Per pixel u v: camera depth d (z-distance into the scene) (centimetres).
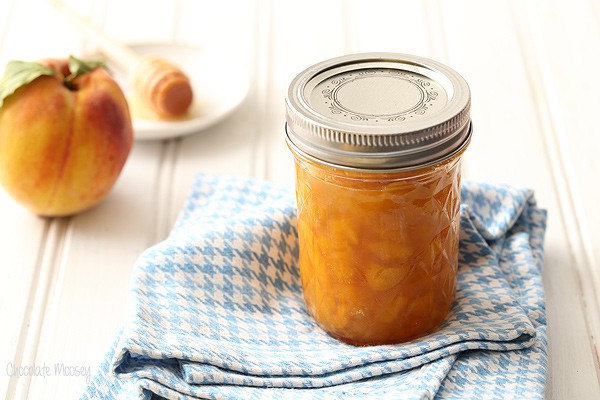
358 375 56
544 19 90
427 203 56
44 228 70
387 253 56
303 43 90
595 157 75
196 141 78
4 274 67
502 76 83
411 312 58
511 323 58
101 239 69
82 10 96
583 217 70
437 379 55
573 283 65
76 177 68
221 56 85
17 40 90
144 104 79
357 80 58
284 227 64
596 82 82
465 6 93
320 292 59
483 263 63
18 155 67
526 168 74
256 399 55
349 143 53
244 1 97
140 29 92
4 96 66
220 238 63
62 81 68
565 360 60
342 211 56
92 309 64
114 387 57
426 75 58
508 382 56
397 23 91
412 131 53
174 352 55
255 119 81
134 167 75
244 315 61
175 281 60
